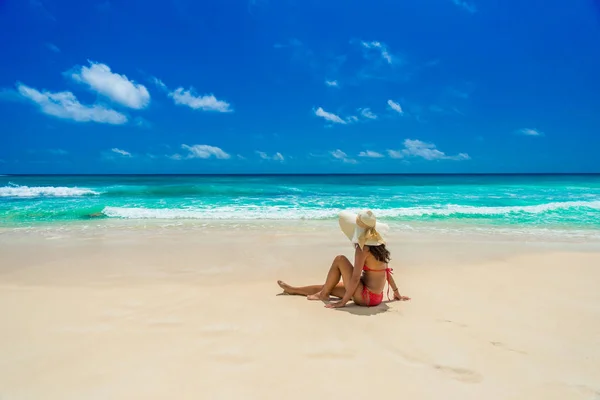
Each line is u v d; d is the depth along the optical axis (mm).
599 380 3000
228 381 2906
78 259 7148
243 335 3746
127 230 10500
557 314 4434
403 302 4867
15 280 5750
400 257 7484
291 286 5559
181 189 25891
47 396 2678
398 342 3631
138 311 4395
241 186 30734
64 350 3373
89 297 4910
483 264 6949
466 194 23547
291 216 13258
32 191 22000
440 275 6230
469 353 3424
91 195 22156
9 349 3387
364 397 2729
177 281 5738
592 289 5477
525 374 3080
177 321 4098
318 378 2969
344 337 3730
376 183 40156
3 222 11945
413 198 20781
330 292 4992
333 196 22062
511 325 4082
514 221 12625
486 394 2797
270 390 2795
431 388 2861
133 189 24781
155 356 3279
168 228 10852
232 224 11602
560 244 8891
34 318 4141
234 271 6367
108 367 3082
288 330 3885
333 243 8750
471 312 4488
